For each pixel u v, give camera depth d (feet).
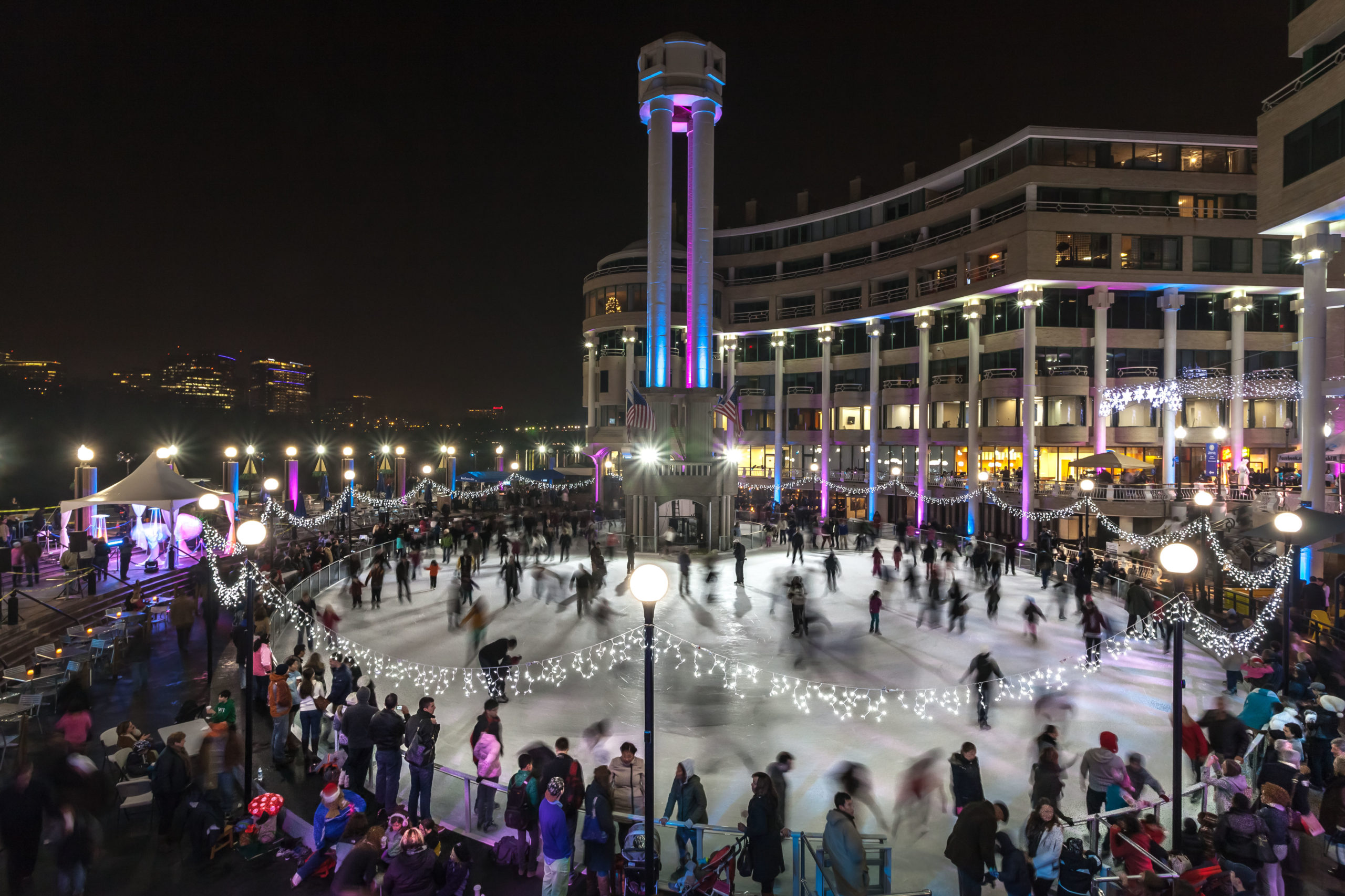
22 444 269.23
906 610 78.69
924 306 170.50
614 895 27.81
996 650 63.00
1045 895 26.63
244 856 30.66
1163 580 84.02
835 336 202.39
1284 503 101.14
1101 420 144.97
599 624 70.90
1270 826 27.07
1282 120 82.48
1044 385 150.41
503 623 71.61
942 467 179.63
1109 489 134.82
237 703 49.83
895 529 127.65
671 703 50.08
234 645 62.90
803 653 61.82
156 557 90.27
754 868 27.66
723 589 91.09
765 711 48.62
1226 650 59.82
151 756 35.60
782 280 205.16
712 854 29.27
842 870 25.55
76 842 27.09
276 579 81.46
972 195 159.94
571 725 46.16
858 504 194.39
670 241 132.26
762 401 215.72
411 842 24.43
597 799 27.63
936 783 32.65
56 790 27.66
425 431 629.10
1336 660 49.24
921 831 33.12
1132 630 66.13
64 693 37.24
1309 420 81.71
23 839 27.12
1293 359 152.46
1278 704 38.58
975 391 159.22
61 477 254.88
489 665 51.08
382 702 49.65
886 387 187.21
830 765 40.37
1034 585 93.76
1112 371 150.61
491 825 33.53
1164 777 38.50
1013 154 150.10
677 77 127.75
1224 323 151.64
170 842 31.71
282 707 40.96
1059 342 150.20
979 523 159.84
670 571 106.22
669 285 132.05
